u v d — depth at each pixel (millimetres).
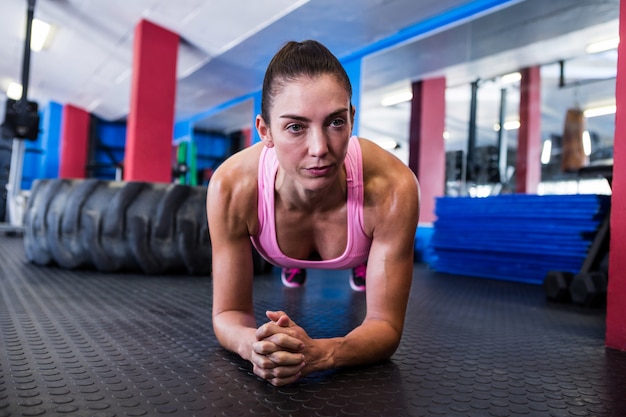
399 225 1117
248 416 837
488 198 3523
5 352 1182
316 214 1124
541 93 5520
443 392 1000
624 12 1438
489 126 6238
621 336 1426
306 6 4168
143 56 4984
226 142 9531
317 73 833
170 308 1830
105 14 5168
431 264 4051
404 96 5297
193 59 5910
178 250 2721
